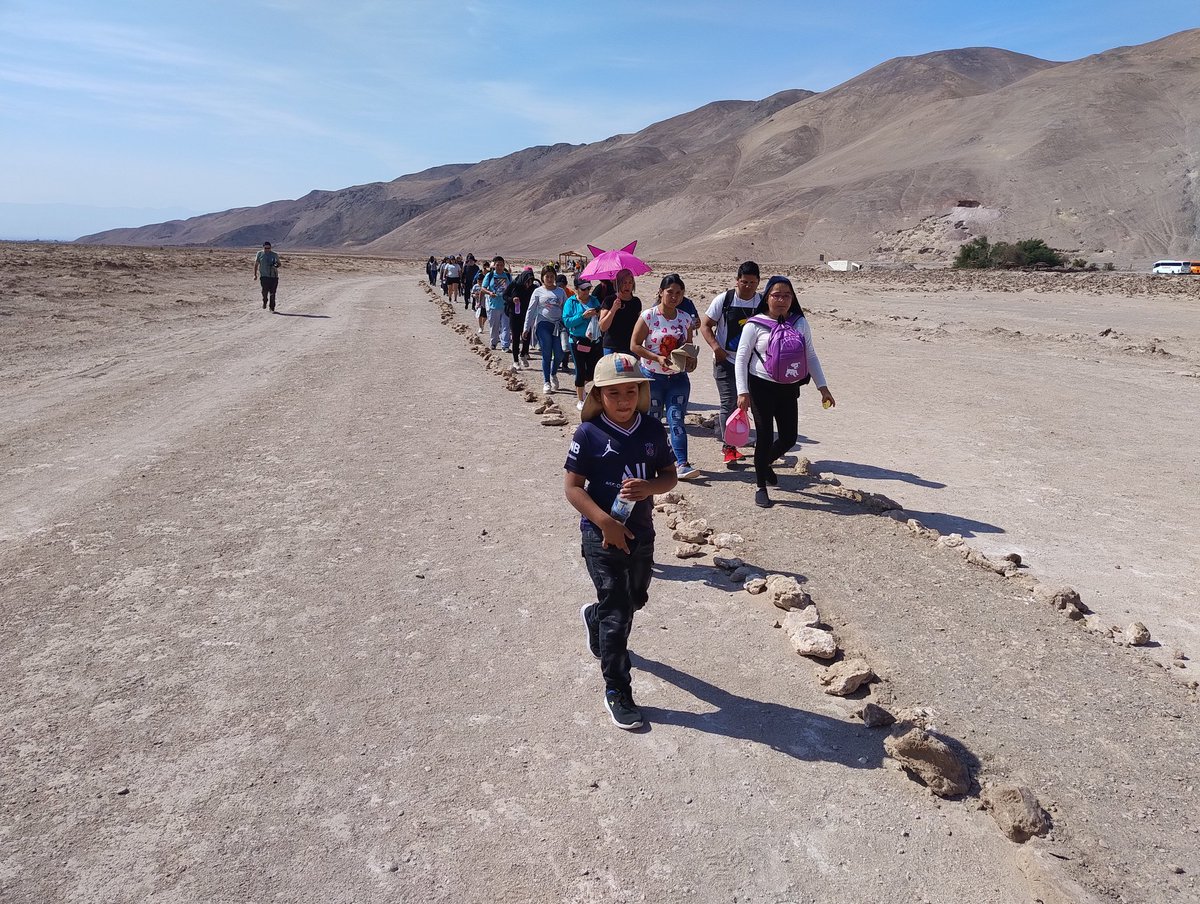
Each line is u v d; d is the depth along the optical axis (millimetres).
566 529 6684
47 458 8547
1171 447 9672
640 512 4055
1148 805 3451
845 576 5727
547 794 3496
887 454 9336
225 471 8188
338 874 3033
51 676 4316
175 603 5199
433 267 47250
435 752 3756
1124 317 27422
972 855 3219
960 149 186750
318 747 3771
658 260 162750
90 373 13945
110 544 6160
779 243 161875
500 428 10391
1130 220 132625
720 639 4883
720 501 7383
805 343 6883
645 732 3957
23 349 16312
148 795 3430
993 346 19406
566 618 5113
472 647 4723
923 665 4535
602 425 3988
